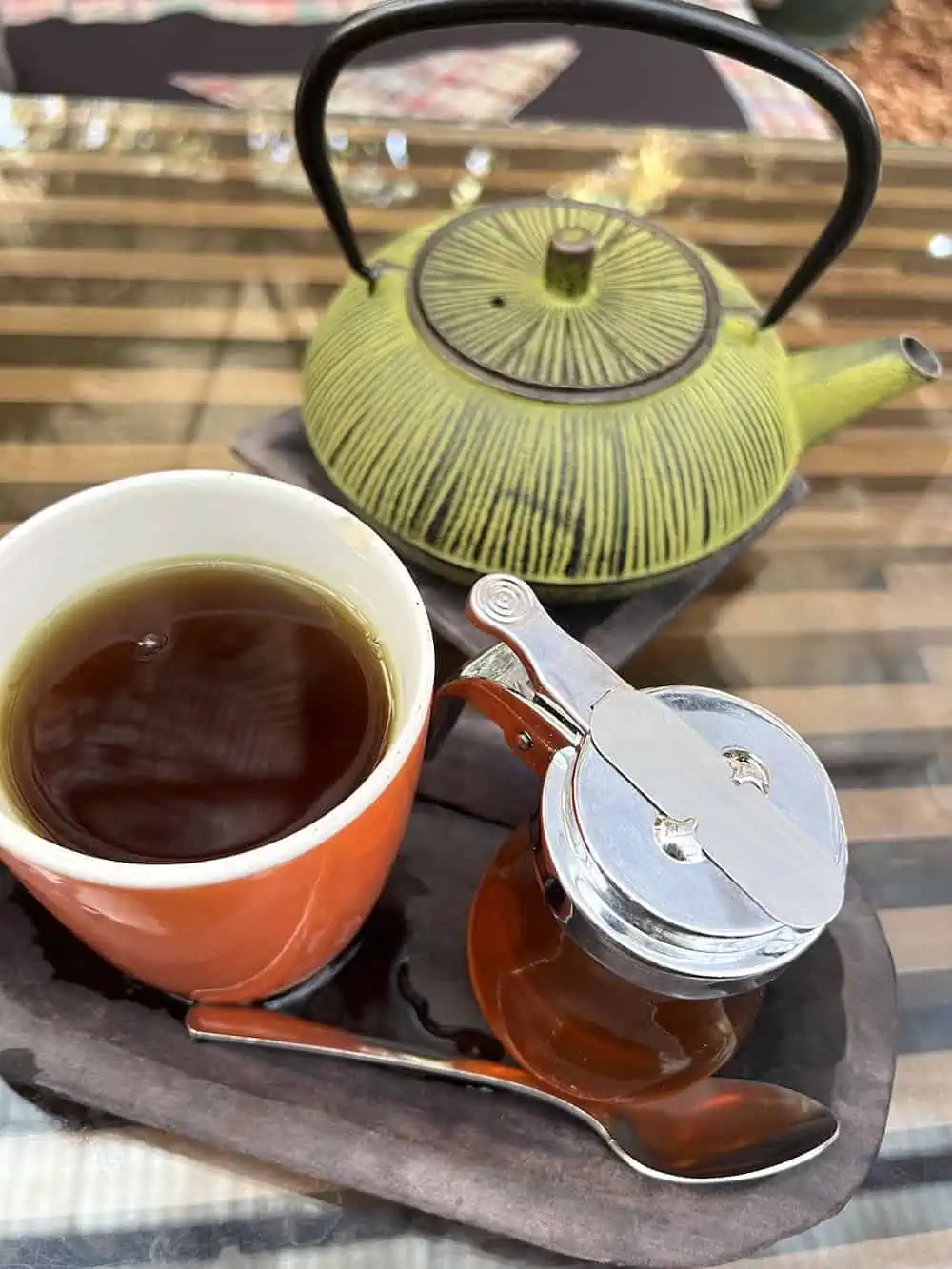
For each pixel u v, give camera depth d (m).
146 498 0.20
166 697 0.20
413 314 0.25
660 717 0.18
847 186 0.23
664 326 0.25
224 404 0.33
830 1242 0.21
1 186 0.38
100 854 0.17
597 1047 0.21
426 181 0.40
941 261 0.39
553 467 0.24
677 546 0.25
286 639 0.20
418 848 0.24
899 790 0.28
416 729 0.17
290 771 0.19
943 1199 0.22
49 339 0.34
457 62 0.55
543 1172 0.20
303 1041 0.21
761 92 0.55
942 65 0.99
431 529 0.25
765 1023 0.22
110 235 0.37
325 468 0.26
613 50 0.56
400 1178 0.20
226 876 0.15
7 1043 0.20
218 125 0.41
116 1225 0.21
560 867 0.18
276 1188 0.21
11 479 0.31
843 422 0.28
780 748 0.19
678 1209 0.19
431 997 0.22
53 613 0.20
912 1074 0.23
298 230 0.38
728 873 0.17
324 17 0.58
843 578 0.32
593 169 0.41
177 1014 0.21
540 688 0.19
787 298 0.26
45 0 0.57
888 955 0.22
